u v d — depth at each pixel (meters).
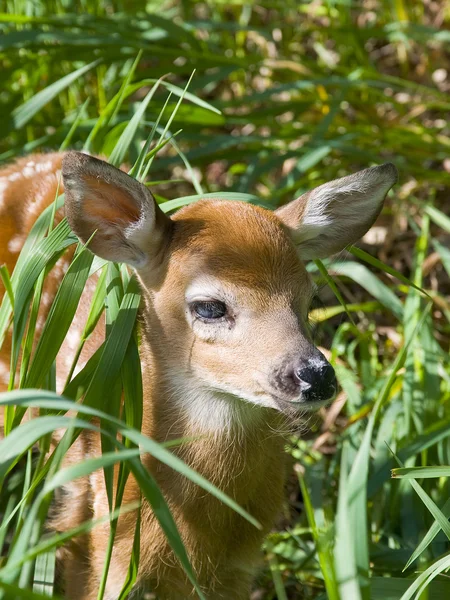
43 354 4.90
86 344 5.91
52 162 6.71
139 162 5.65
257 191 9.00
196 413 5.43
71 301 5.02
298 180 8.29
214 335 5.16
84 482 5.65
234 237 5.24
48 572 4.70
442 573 5.19
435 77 10.01
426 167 9.38
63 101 8.82
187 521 5.48
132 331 4.99
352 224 5.82
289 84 8.39
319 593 5.94
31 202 6.50
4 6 9.08
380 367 7.41
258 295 5.10
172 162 7.74
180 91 6.03
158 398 5.49
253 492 5.61
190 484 5.45
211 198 5.71
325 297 8.15
